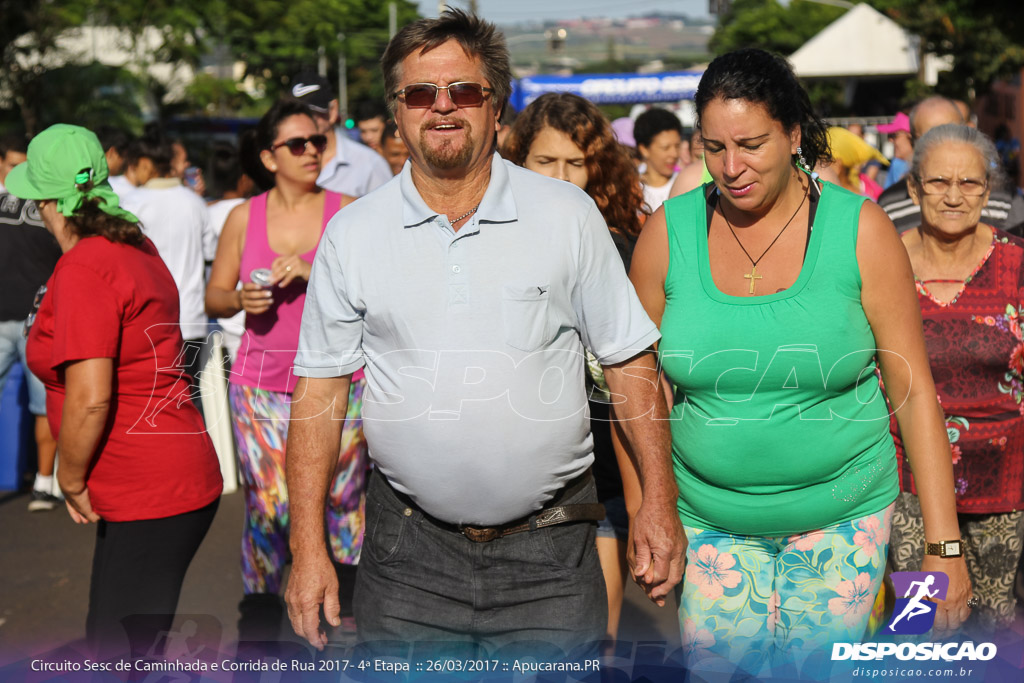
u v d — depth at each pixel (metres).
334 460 2.66
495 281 2.40
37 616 4.27
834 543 2.67
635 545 2.57
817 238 2.51
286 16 40.56
